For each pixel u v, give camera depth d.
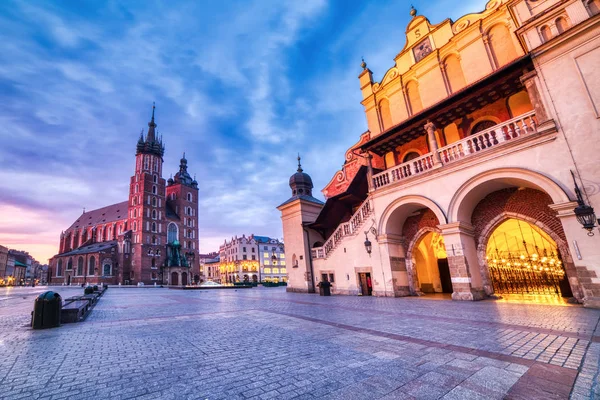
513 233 18.11
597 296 9.34
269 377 4.34
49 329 8.63
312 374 4.41
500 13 15.95
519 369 4.29
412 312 10.24
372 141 17.72
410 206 16.23
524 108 14.06
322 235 27.31
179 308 14.22
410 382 3.96
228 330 8.09
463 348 5.48
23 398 3.76
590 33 10.34
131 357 5.56
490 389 3.64
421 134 17.70
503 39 15.91
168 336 7.41
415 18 20.08
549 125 10.81
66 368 4.95
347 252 20.03
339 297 18.00
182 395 3.79
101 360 5.39
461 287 13.14
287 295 21.81
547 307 9.96
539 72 11.30
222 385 4.09
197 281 88.44
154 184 82.81
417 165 15.75
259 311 12.20
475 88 13.02
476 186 12.94
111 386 4.14
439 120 15.95
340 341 6.39
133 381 4.32
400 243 17.66
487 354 5.05
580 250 9.79
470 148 13.87
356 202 23.23
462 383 3.86
